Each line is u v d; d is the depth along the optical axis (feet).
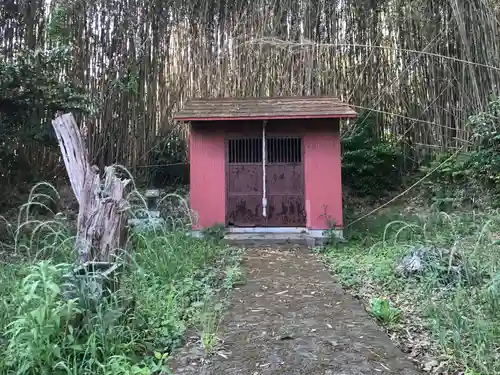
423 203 32.19
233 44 36.60
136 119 35.91
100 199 11.29
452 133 35.17
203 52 36.68
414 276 15.96
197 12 37.11
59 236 14.99
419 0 36.19
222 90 36.35
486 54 33.58
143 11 36.65
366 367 9.15
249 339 10.73
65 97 25.34
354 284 16.10
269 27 36.99
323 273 17.79
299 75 36.40
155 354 9.29
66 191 32.58
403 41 36.52
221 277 16.78
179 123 35.94
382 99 36.70
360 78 36.78
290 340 10.66
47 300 8.17
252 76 36.29
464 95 34.42
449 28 35.40
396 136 36.40
